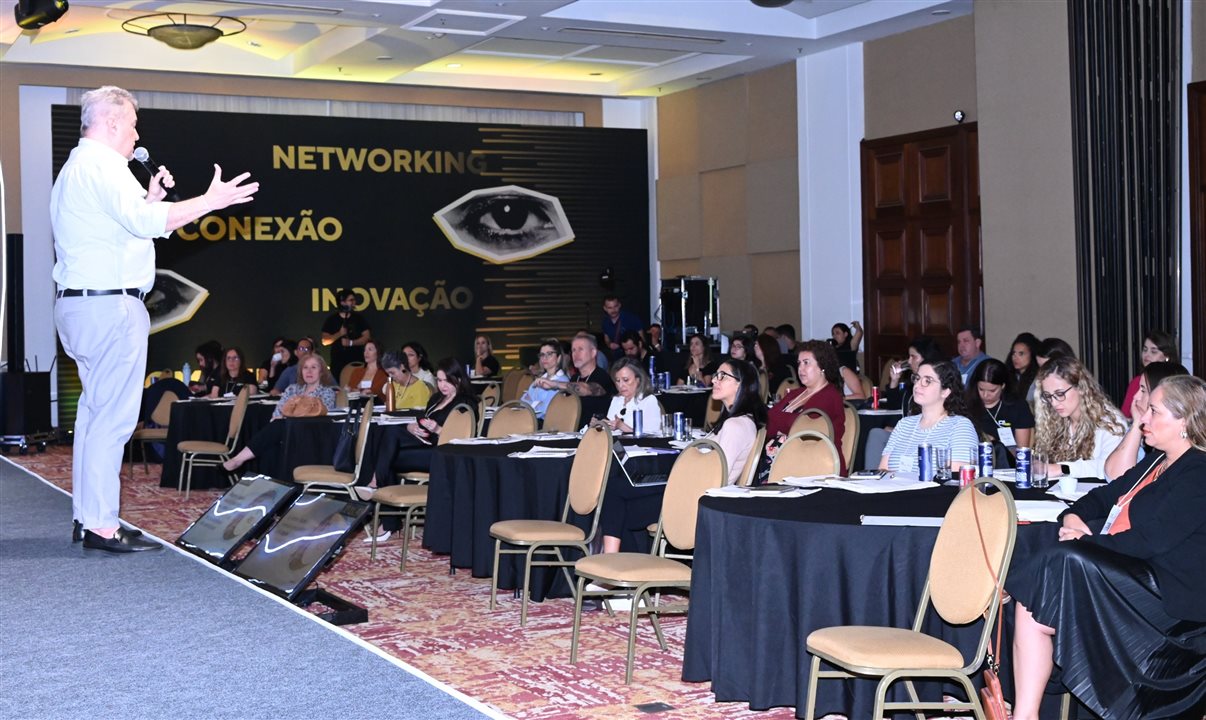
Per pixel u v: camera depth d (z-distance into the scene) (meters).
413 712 3.09
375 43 12.54
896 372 8.80
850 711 3.89
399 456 7.98
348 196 14.98
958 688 4.04
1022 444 6.33
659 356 13.34
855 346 12.87
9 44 12.79
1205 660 3.55
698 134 15.46
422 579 6.59
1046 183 9.92
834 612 3.82
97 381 4.99
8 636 3.79
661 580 4.59
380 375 11.08
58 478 10.57
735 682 4.08
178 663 3.52
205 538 6.11
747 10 12.46
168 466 10.42
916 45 12.37
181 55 13.65
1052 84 9.84
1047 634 3.60
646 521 5.66
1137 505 3.65
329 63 13.53
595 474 5.43
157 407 11.19
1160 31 8.79
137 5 11.21
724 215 15.16
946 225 12.19
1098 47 9.16
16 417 12.73
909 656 3.40
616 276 16.25
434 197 15.38
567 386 8.53
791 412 6.27
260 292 14.59
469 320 15.57
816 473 4.99
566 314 16.02
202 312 14.35
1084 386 4.88
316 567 5.08
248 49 13.97
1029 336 8.02
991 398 6.43
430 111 15.55
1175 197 8.74
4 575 4.61
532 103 15.79
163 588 4.43
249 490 6.30
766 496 4.36
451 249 15.46
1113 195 9.08
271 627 3.91
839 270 13.38
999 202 10.32
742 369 5.79
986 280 10.48
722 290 15.21
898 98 12.60
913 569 3.78
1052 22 9.81
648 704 4.32
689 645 4.29
